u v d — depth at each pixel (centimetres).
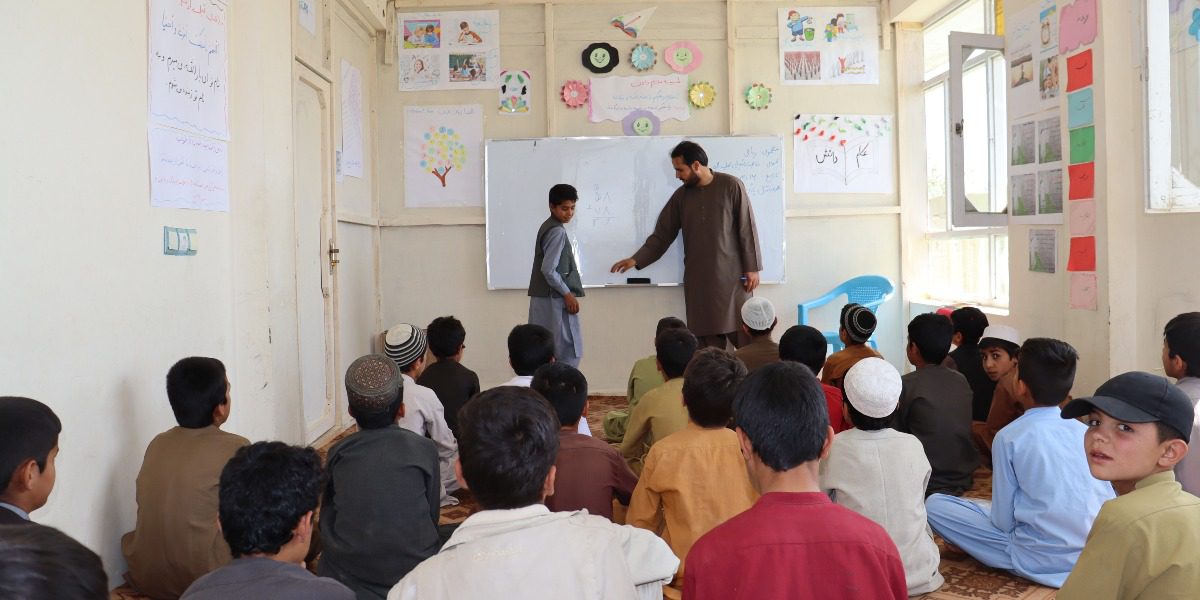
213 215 315
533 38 570
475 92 570
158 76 274
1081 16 368
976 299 530
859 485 220
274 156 361
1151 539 132
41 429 166
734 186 495
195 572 227
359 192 536
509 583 117
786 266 584
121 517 251
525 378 296
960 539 254
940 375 306
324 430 458
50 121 220
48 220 219
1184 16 330
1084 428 235
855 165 583
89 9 238
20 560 64
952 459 302
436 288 576
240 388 336
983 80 508
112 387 247
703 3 573
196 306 302
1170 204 339
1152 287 350
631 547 156
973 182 526
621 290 581
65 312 226
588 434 243
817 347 294
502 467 127
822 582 123
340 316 491
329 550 205
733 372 207
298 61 408
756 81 579
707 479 203
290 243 380
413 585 119
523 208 570
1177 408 139
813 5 578
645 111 575
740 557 125
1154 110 339
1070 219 382
